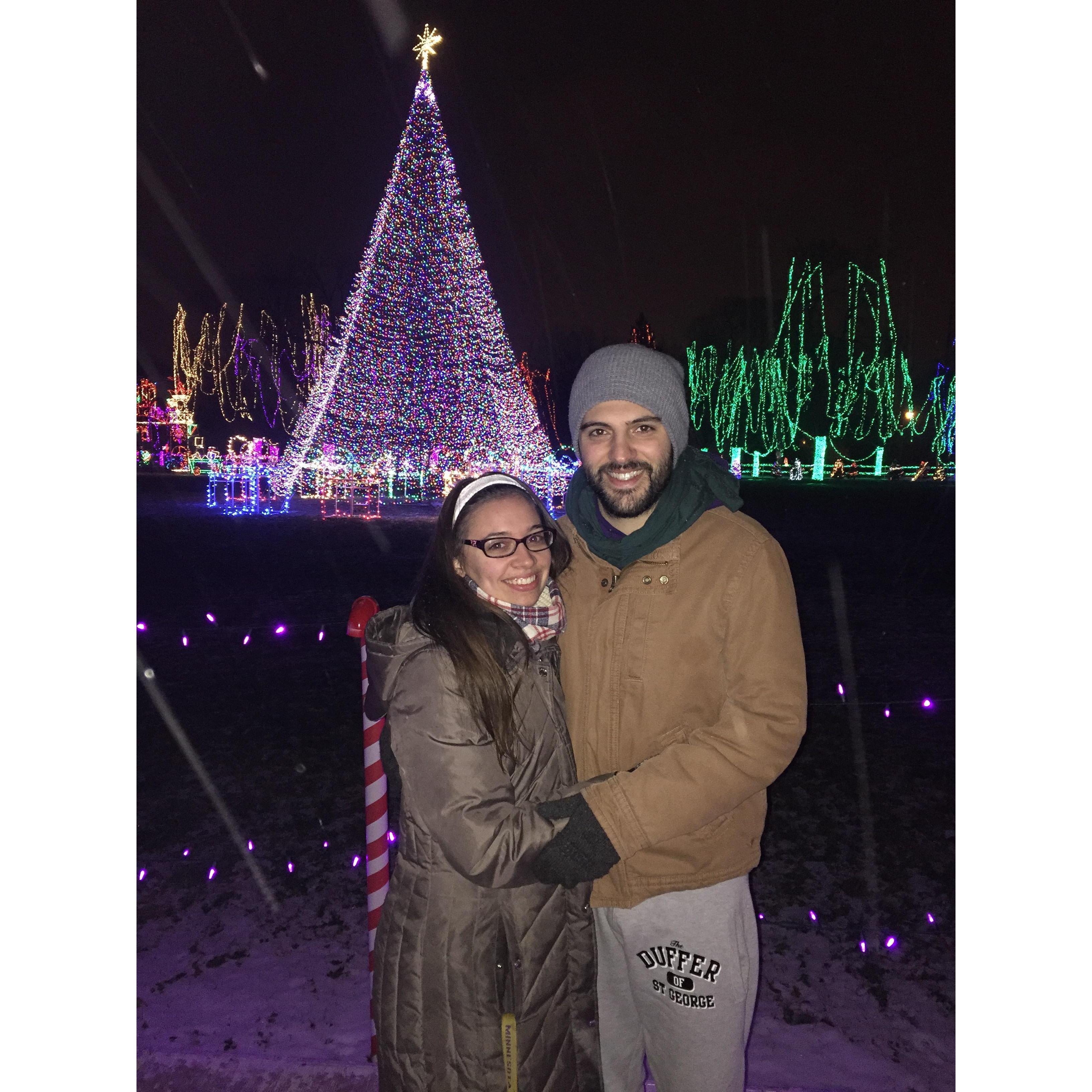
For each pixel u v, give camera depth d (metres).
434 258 20.70
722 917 1.74
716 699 1.73
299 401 35.22
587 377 1.79
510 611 1.60
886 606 9.27
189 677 6.70
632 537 1.75
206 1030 2.63
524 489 1.66
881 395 37.78
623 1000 1.88
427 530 17.27
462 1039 1.59
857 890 3.48
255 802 4.44
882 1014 2.68
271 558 12.91
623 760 1.77
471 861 1.48
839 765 4.81
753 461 41.12
